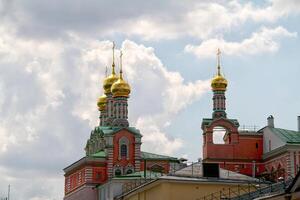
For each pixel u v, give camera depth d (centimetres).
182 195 11006
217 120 18738
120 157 19862
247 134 18638
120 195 16225
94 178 19662
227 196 10412
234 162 18425
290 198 7244
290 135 17775
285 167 17175
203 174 11481
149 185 11694
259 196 8094
